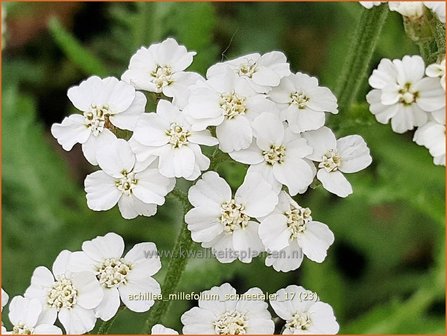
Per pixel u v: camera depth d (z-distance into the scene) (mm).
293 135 94
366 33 110
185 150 92
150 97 102
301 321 94
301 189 93
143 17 141
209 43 140
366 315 146
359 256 160
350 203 155
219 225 92
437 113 94
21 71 167
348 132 131
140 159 93
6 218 150
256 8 167
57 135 97
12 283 145
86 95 97
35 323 94
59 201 151
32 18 172
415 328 142
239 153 93
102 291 95
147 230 151
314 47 167
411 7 97
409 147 148
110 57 169
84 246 96
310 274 146
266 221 91
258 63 98
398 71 95
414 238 158
